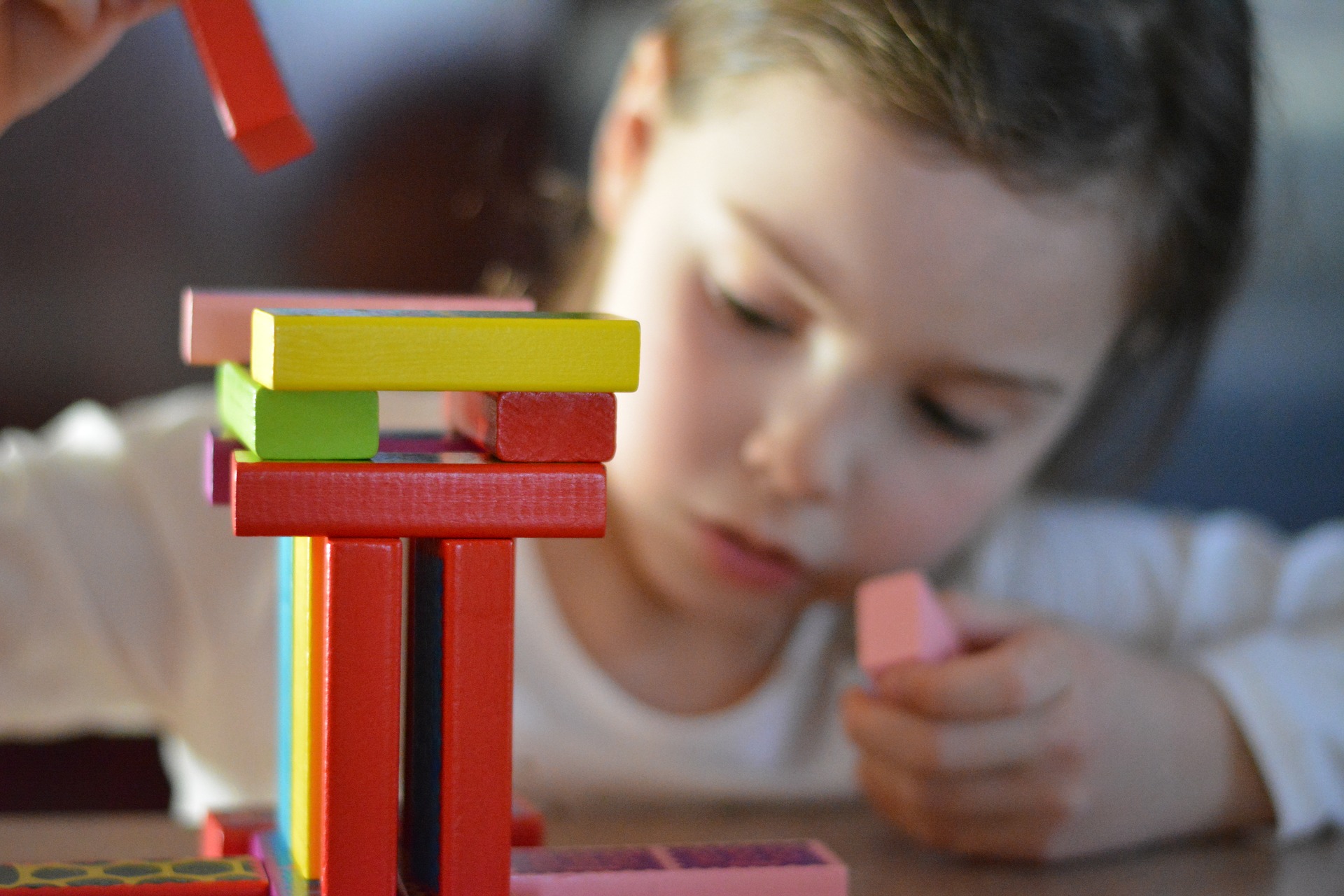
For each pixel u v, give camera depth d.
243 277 1.43
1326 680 1.00
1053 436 1.05
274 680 1.20
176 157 1.39
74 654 1.14
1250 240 1.23
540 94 1.48
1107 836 0.88
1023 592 1.35
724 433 0.98
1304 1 1.50
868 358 0.93
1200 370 1.25
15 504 1.14
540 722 1.16
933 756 0.84
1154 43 0.99
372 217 1.45
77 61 0.72
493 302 0.65
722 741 1.18
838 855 0.87
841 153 0.91
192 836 0.84
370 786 0.54
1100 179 0.94
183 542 1.19
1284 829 0.94
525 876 0.63
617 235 1.16
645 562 1.12
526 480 0.54
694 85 1.05
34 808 1.40
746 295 0.94
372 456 0.55
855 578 1.04
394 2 1.42
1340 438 1.59
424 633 0.59
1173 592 1.37
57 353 1.39
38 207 1.36
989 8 0.92
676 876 0.64
